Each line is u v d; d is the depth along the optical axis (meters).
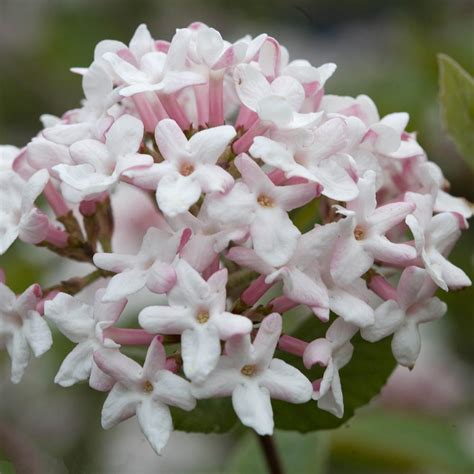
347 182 0.24
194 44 0.25
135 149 0.24
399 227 0.25
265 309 0.24
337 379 0.23
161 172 0.23
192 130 0.25
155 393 0.23
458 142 0.28
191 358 0.23
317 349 0.23
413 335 0.24
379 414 0.33
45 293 0.26
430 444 0.32
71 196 0.24
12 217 0.25
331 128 0.24
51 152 0.25
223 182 0.23
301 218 0.27
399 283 0.24
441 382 0.35
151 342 0.24
